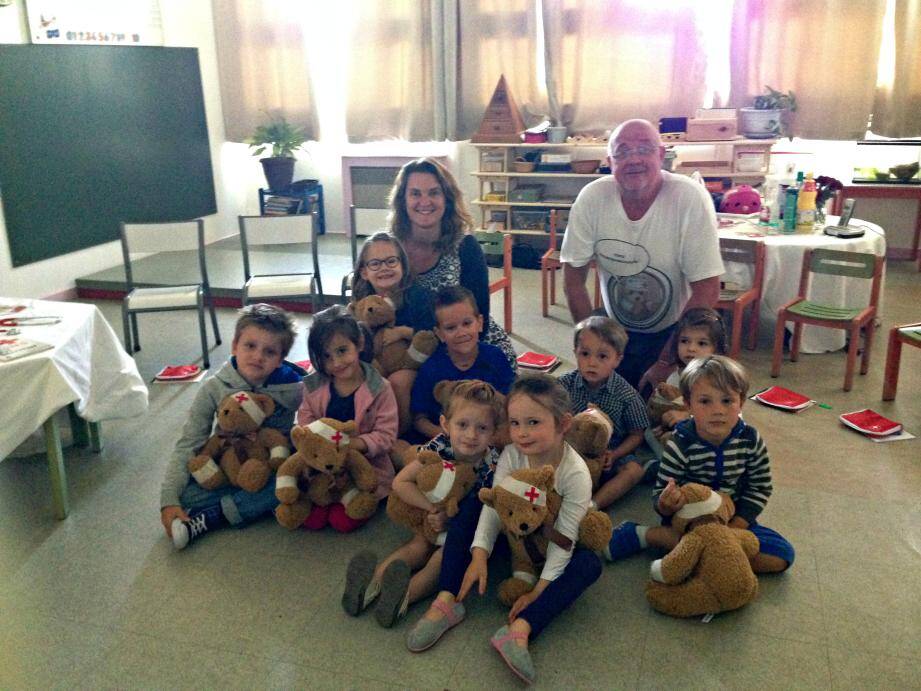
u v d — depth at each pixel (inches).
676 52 216.8
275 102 256.8
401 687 66.8
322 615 76.3
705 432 81.3
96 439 112.3
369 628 74.3
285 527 90.9
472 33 230.4
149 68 224.8
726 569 72.7
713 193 199.8
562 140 225.1
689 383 80.3
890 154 209.3
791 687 65.6
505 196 231.8
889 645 70.2
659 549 86.0
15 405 87.4
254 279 165.6
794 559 82.7
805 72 208.8
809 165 217.5
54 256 200.2
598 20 219.6
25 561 86.3
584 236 119.4
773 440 112.0
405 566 74.6
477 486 81.9
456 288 95.8
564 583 72.7
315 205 255.0
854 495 96.2
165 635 73.9
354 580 75.9
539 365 144.3
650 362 122.6
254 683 67.6
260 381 96.0
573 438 91.7
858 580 79.6
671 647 70.8
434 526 80.5
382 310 103.3
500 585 77.5
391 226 110.6
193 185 247.9
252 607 77.7
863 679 66.2
